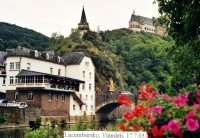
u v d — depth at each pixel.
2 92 72.00
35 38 188.62
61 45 119.06
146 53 154.12
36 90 66.19
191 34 17.38
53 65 80.12
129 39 196.62
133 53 156.25
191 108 6.69
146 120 7.03
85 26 181.38
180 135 6.30
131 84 138.25
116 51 161.88
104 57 114.44
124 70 141.12
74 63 83.06
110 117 99.44
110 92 89.38
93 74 88.25
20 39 180.12
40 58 75.94
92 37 126.44
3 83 72.75
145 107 7.26
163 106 6.93
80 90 81.62
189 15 16.27
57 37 135.62
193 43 18.50
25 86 66.31
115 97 87.75
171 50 21.95
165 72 149.75
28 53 74.06
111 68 115.69
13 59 72.19
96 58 110.50
